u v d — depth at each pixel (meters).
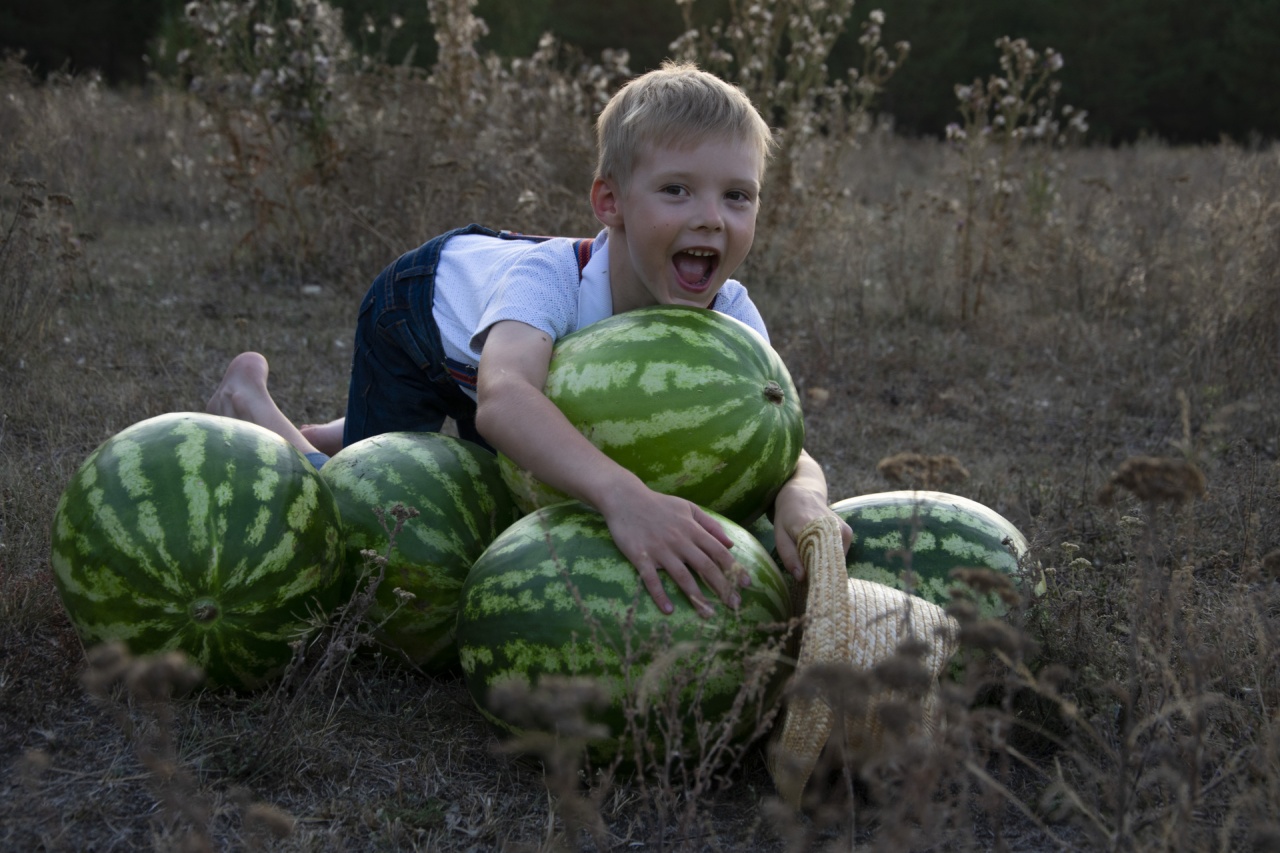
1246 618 2.53
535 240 3.26
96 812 1.99
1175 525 3.06
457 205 6.31
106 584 2.23
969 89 7.18
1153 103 25.16
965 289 6.34
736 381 2.42
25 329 4.52
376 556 2.41
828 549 2.21
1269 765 1.98
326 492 2.50
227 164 6.63
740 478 2.40
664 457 2.36
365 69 8.40
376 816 2.07
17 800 2.01
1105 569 3.14
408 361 3.27
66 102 8.82
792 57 7.63
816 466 2.70
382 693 2.55
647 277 2.68
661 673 2.01
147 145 9.38
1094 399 5.20
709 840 1.97
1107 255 7.07
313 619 2.38
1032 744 2.40
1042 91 24.64
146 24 20.11
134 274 6.14
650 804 2.13
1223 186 7.73
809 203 7.40
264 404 3.48
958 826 1.87
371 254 6.43
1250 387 5.03
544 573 2.20
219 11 7.06
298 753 2.19
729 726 1.93
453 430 4.52
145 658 2.27
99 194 7.95
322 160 6.67
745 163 2.64
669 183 2.59
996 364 5.69
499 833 2.05
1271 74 23.73
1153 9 25.03
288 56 6.77
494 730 2.34
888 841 1.71
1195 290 5.98
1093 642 2.49
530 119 7.75
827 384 5.31
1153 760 2.09
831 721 2.04
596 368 2.42
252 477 2.36
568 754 2.02
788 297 6.77
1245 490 3.50
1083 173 11.90
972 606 2.02
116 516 2.25
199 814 1.84
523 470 2.54
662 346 2.43
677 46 7.39
